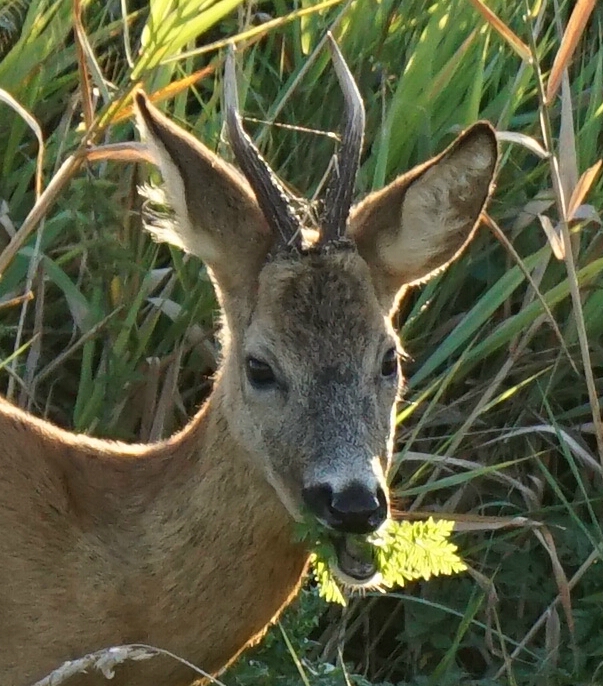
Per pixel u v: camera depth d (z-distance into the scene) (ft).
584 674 29.89
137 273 31.35
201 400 32.58
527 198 34.09
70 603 23.44
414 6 35.32
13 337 31.96
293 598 25.18
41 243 31.50
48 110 34.06
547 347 33.35
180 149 23.62
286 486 22.77
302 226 24.30
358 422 22.52
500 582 31.42
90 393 30.91
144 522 23.62
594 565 31.17
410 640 30.68
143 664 23.63
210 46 29.27
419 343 32.73
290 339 22.84
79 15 28.96
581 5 28.89
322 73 34.81
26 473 23.81
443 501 32.22
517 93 33.32
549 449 32.09
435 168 23.95
